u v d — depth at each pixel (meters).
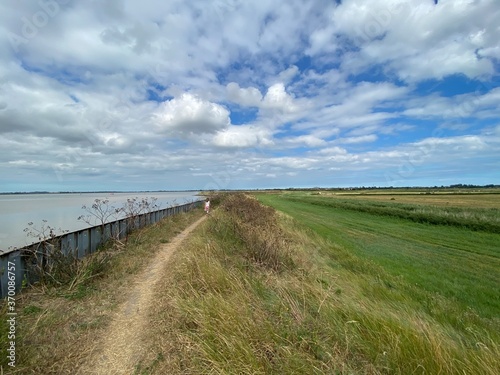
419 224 21.30
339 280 7.10
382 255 12.06
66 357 3.19
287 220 19.05
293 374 2.86
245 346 3.09
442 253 12.48
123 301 4.83
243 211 17.05
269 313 4.18
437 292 7.71
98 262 6.21
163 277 6.16
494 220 17.91
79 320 4.06
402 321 4.37
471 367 3.16
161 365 3.11
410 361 3.20
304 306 4.34
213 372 2.84
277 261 7.43
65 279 5.39
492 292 7.95
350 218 25.64
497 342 4.53
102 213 8.93
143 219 12.45
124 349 3.40
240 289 4.66
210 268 5.39
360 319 4.15
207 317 3.65
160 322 4.02
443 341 3.72
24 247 5.12
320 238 14.04
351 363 3.16
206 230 11.30
